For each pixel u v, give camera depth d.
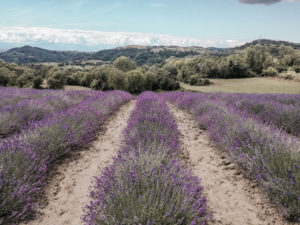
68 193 3.34
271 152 3.42
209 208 2.91
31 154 3.65
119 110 11.97
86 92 16.17
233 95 12.30
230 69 96.06
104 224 2.26
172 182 2.75
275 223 2.61
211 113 6.88
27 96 10.42
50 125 5.05
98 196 2.75
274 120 6.81
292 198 2.70
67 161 4.54
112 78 68.88
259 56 98.31
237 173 3.91
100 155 4.94
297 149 3.48
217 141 5.14
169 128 5.41
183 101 11.53
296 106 7.54
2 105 7.49
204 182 3.62
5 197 2.74
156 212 2.26
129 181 2.74
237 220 2.68
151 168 2.98
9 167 3.09
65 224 2.64
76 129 5.44
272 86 65.81
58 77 71.50
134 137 4.63
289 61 100.88
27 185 2.98
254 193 3.26
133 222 2.17
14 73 73.00
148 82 73.25
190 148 5.24
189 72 93.62
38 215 2.80
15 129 6.03
